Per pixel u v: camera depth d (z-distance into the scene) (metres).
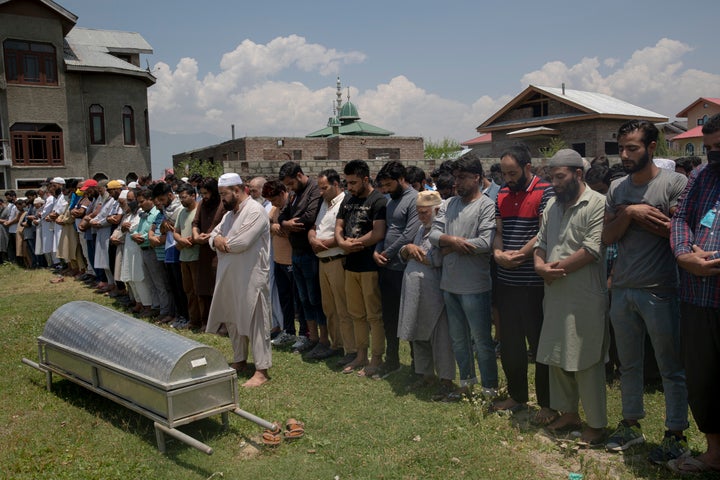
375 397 5.17
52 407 5.04
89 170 29.67
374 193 5.78
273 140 28.06
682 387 3.84
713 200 3.53
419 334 5.12
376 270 5.71
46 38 27.78
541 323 4.60
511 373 4.73
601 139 32.16
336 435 4.41
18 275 12.87
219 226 5.68
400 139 30.39
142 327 4.70
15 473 3.88
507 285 4.63
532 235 4.55
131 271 8.30
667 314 3.82
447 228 4.90
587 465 3.80
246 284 5.46
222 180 5.41
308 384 5.54
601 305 4.04
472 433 4.34
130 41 32.53
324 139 29.50
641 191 3.87
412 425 4.52
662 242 3.83
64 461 4.04
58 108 28.39
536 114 36.22
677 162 6.96
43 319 8.22
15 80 27.34
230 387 4.37
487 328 4.87
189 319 8.01
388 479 3.76
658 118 33.00
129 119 30.70
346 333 6.16
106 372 4.60
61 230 12.51
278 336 7.16
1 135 27.25
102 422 4.71
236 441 4.34
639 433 4.08
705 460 3.66
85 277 11.57
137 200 8.18
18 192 25.80
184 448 4.21
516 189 4.64
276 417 4.71
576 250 4.03
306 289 6.60
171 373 4.03
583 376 4.14
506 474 3.77
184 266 7.56
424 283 5.08
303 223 6.36
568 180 4.04
